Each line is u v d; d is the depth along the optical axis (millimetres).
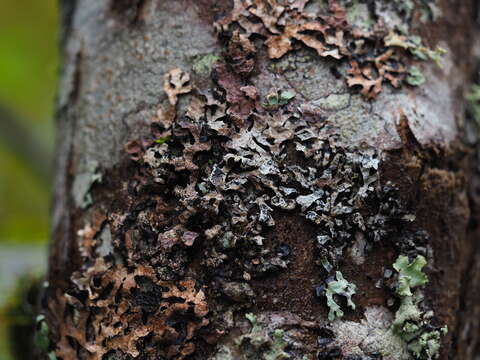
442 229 328
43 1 982
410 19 333
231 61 317
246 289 303
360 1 326
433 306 321
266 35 319
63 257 336
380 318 310
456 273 334
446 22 348
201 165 310
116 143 328
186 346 303
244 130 311
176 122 316
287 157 310
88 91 345
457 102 345
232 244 303
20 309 401
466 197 344
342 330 306
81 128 343
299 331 304
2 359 386
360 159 311
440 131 330
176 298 304
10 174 895
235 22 320
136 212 314
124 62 334
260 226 304
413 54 330
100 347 312
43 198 893
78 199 336
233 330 303
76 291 319
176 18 327
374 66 322
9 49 939
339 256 307
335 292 306
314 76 318
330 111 315
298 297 306
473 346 351
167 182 310
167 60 325
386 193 311
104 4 349
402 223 314
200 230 306
